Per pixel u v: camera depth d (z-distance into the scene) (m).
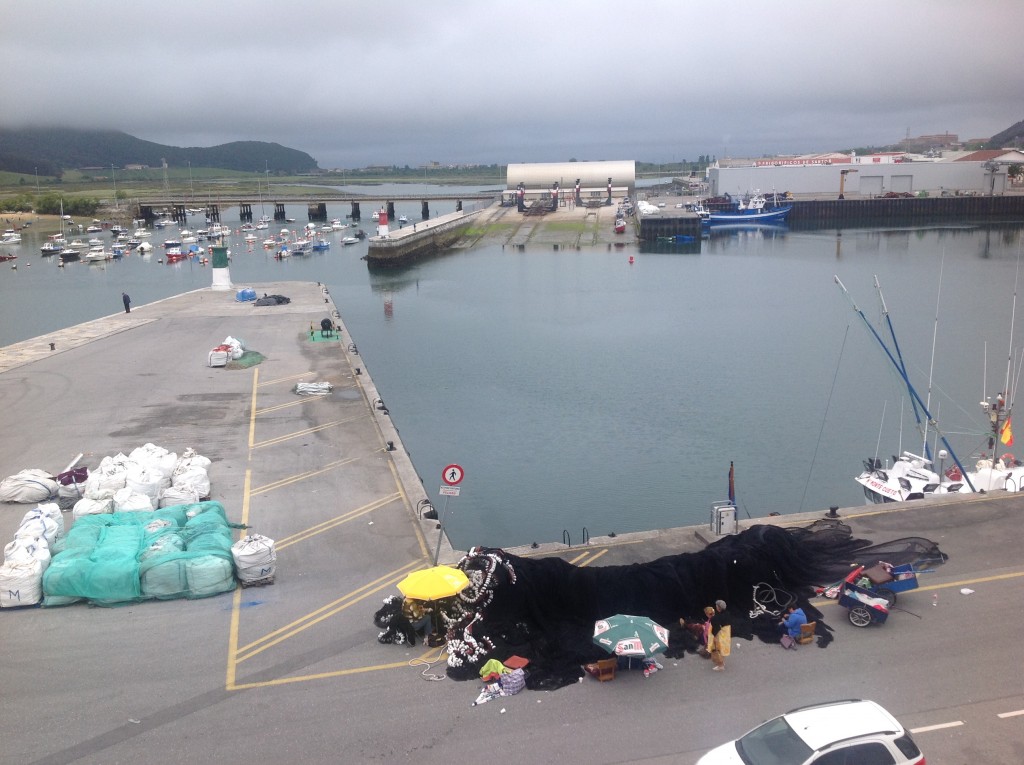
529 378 64.56
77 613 20.36
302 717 15.99
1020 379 60.88
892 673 17.02
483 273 130.62
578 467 44.06
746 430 50.53
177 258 150.25
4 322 88.38
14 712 16.28
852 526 24.52
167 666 17.86
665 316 92.06
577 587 19.22
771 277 118.62
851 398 57.41
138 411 39.66
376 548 24.00
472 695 16.59
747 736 13.38
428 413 55.16
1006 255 131.88
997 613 19.25
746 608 19.73
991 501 26.23
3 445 34.78
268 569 21.66
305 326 62.03
